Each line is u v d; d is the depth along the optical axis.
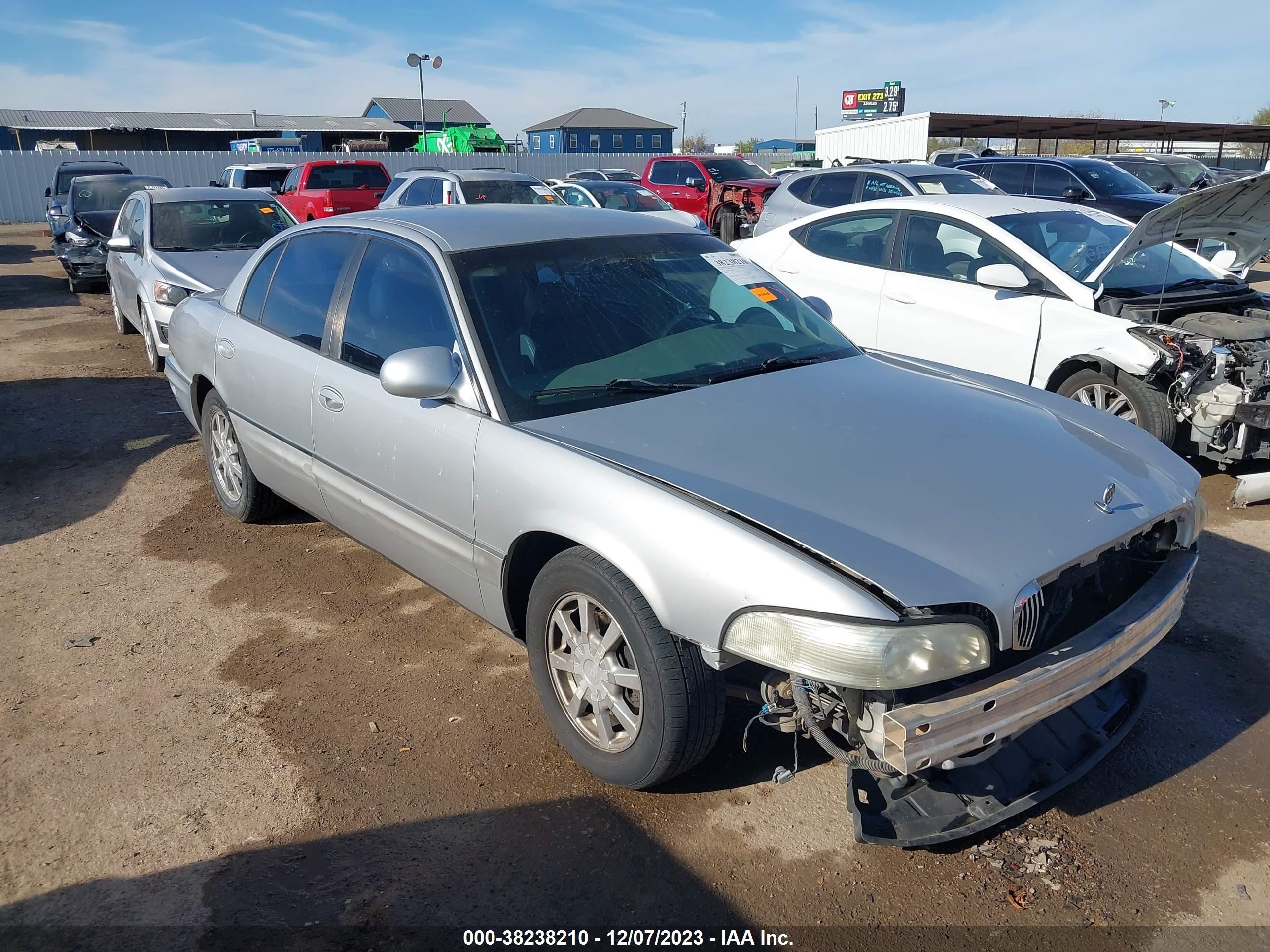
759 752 3.22
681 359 3.49
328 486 4.03
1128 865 2.71
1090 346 5.53
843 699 2.48
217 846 2.82
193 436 6.93
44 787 3.07
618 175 25.55
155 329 8.41
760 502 2.63
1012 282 5.83
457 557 3.35
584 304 3.57
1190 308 5.85
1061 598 2.68
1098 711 3.15
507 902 2.60
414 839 2.84
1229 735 3.30
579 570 2.85
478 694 3.60
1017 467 2.92
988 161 15.45
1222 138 32.62
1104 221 6.59
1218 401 5.26
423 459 3.39
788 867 2.71
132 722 3.43
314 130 60.44
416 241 3.69
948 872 2.69
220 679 3.72
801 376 3.51
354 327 3.88
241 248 9.12
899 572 2.40
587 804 2.98
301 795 3.04
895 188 10.53
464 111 75.88
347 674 3.75
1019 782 2.83
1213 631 4.00
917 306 6.42
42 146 55.88
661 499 2.66
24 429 7.13
